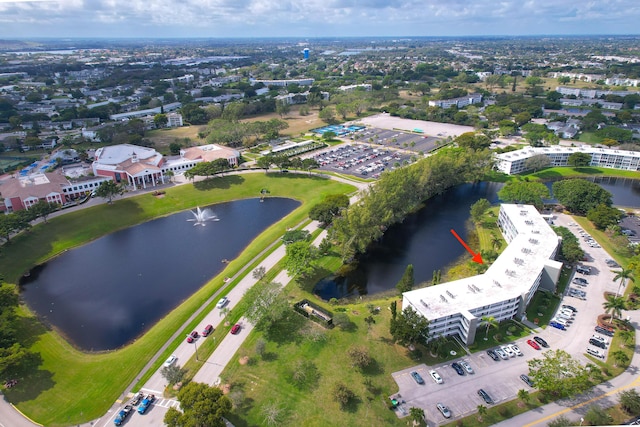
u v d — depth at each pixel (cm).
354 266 18488
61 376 12312
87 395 11606
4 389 11831
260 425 10531
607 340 13300
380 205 19900
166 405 11219
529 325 14100
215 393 10425
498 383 11744
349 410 10906
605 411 10731
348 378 11894
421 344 13175
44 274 18175
